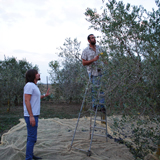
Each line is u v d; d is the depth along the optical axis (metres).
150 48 2.35
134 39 2.51
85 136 4.39
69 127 5.37
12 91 8.51
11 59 9.91
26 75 2.97
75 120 6.35
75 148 3.47
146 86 2.23
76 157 3.17
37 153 3.28
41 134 4.55
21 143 3.77
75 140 4.05
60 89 9.92
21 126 5.11
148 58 2.30
